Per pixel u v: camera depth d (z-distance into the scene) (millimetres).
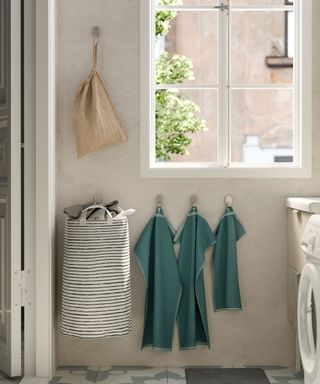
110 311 2951
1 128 3068
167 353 3297
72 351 3297
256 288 3307
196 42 7699
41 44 2990
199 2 7320
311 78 3281
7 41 2975
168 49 7699
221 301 3277
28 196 3010
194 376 3102
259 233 3303
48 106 2996
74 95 3283
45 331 3008
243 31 7914
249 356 3307
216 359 3305
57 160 3283
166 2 4875
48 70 2992
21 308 3074
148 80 3281
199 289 3244
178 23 7684
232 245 3234
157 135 5762
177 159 8078
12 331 2994
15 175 2975
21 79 3027
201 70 7734
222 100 3348
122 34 3279
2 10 3031
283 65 7941
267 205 3305
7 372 3031
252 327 3305
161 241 3266
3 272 3096
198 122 5938
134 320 3299
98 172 3297
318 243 2447
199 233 3256
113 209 3117
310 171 3285
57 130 3279
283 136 8188
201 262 3229
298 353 3205
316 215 2613
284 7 3336
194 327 3230
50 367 3023
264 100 8164
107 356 3305
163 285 3250
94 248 2945
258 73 7965
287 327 3299
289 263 3221
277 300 3305
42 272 3008
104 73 3285
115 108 3287
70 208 3072
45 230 3000
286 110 8164
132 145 3295
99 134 3160
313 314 2721
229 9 3326
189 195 3305
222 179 3303
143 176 3289
